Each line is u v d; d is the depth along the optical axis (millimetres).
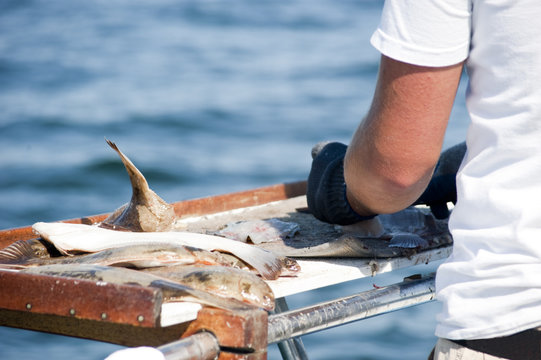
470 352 2658
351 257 3592
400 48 2662
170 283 2701
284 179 25141
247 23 54344
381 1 61281
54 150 28516
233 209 5074
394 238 3789
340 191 3699
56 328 3055
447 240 3840
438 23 2611
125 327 2893
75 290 2637
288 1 61031
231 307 2639
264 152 28047
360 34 50375
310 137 29797
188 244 3340
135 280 2686
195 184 24984
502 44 2559
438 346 2789
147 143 29406
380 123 2818
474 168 2709
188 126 31641
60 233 3426
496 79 2607
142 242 3168
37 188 24844
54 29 52562
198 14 57031
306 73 40375
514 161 2586
